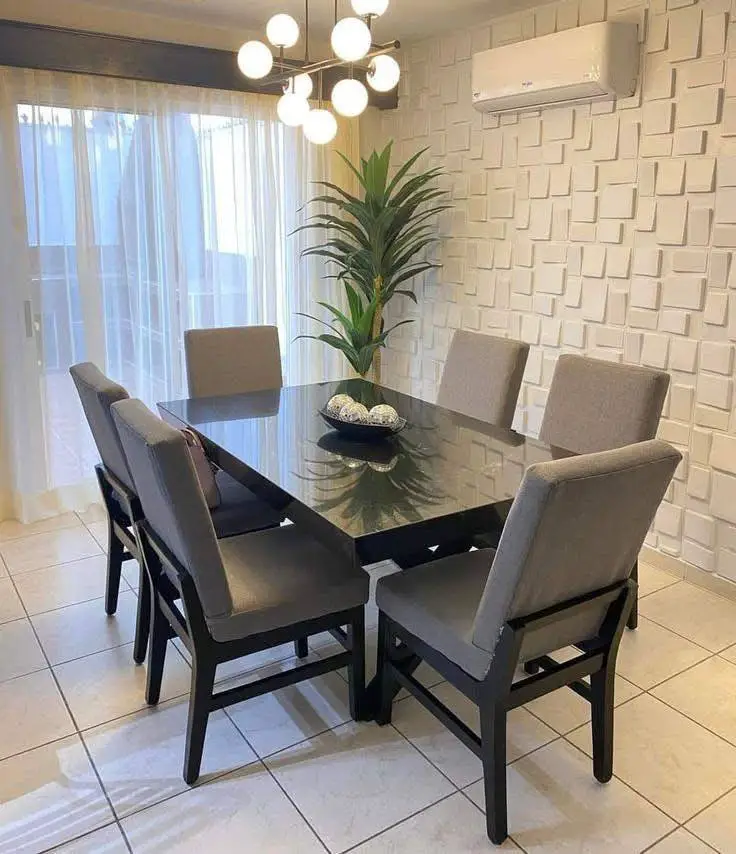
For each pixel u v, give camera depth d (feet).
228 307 13.52
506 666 5.57
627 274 10.41
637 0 9.78
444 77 13.07
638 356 10.43
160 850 5.87
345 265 13.51
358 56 6.69
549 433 8.98
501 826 5.90
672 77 9.50
